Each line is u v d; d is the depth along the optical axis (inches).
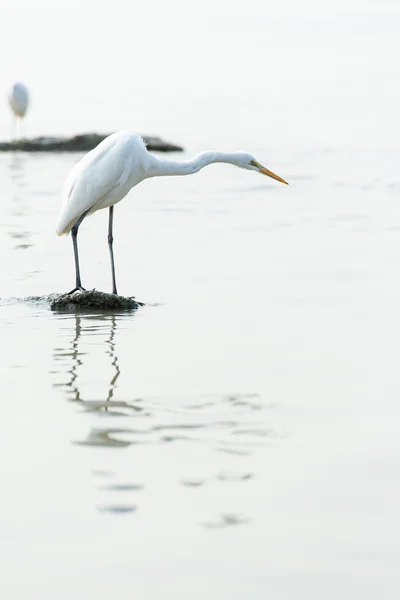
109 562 241.3
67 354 444.8
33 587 230.7
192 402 365.4
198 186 1088.2
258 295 568.1
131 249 735.1
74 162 1307.8
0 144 1434.5
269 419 343.6
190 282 612.7
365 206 916.6
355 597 223.9
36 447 318.0
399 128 1562.5
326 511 265.6
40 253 721.0
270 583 230.2
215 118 1738.4
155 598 225.0
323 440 320.8
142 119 1742.1
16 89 1551.4
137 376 404.5
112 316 528.1
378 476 288.2
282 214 884.6
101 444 319.9
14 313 538.9
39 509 270.8
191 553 244.8
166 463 302.2
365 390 378.6
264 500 273.6
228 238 769.6
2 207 932.0
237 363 422.6
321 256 685.3
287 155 1310.3
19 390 385.1
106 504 273.1
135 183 579.8
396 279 602.2
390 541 248.2
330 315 513.0
